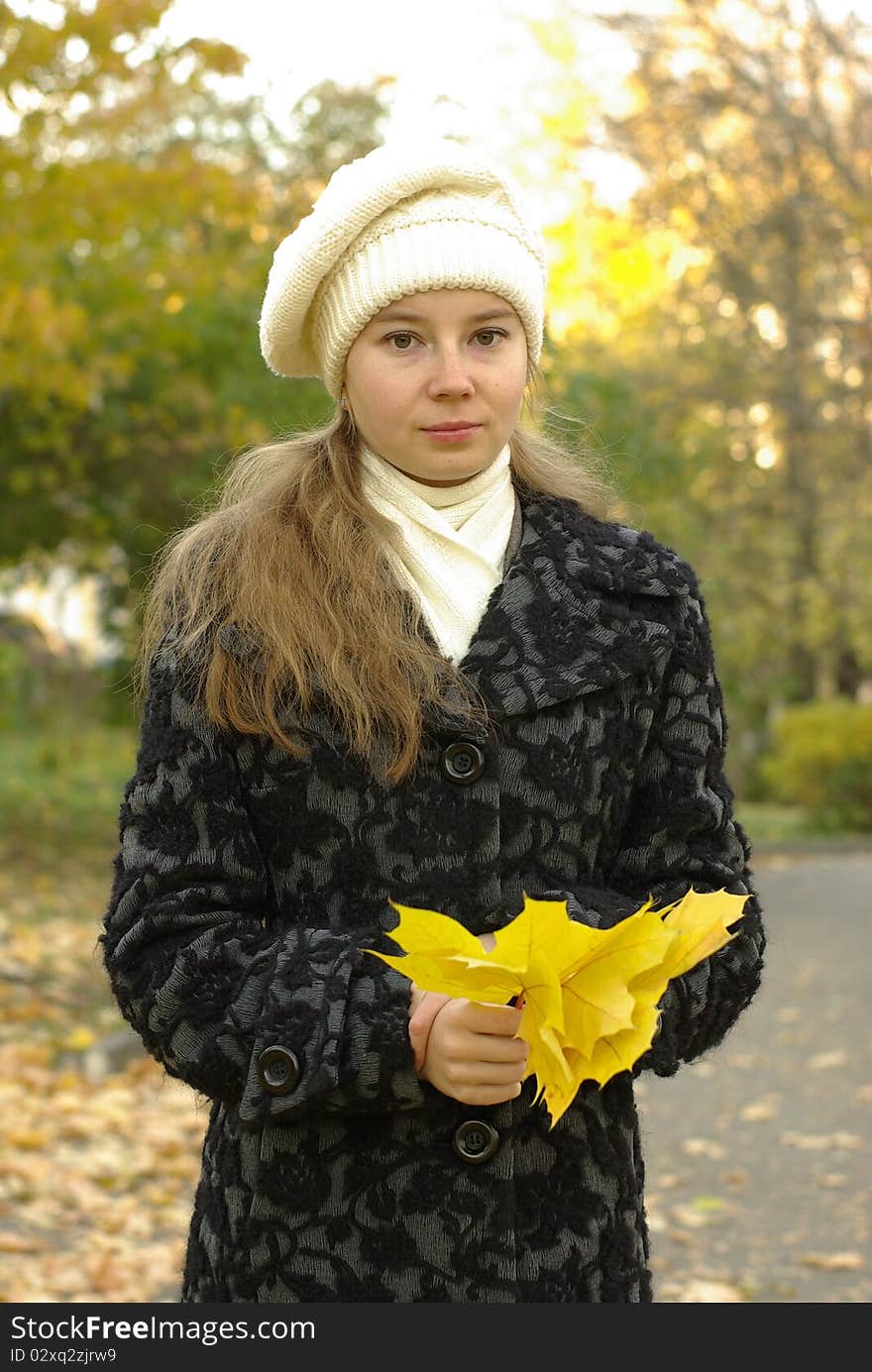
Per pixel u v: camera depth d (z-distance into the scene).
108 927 1.69
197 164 7.66
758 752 23.33
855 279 18.77
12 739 20.81
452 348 1.74
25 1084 5.72
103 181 7.34
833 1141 5.63
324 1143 1.65
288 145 11.95
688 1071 6.79
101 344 9.58
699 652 1.80
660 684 1.78
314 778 1.68
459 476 1.77
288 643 1.67
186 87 7.33
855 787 17.97
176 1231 4.37
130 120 7.72
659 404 18.42
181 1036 1.61
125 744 20.73
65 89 6.84
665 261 19.62
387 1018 1.56
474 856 1.67
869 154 17.34
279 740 1.67
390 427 1.75
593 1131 1.71
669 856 1.78
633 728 1.75
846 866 14.68
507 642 1.71
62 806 15.01
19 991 7.23
